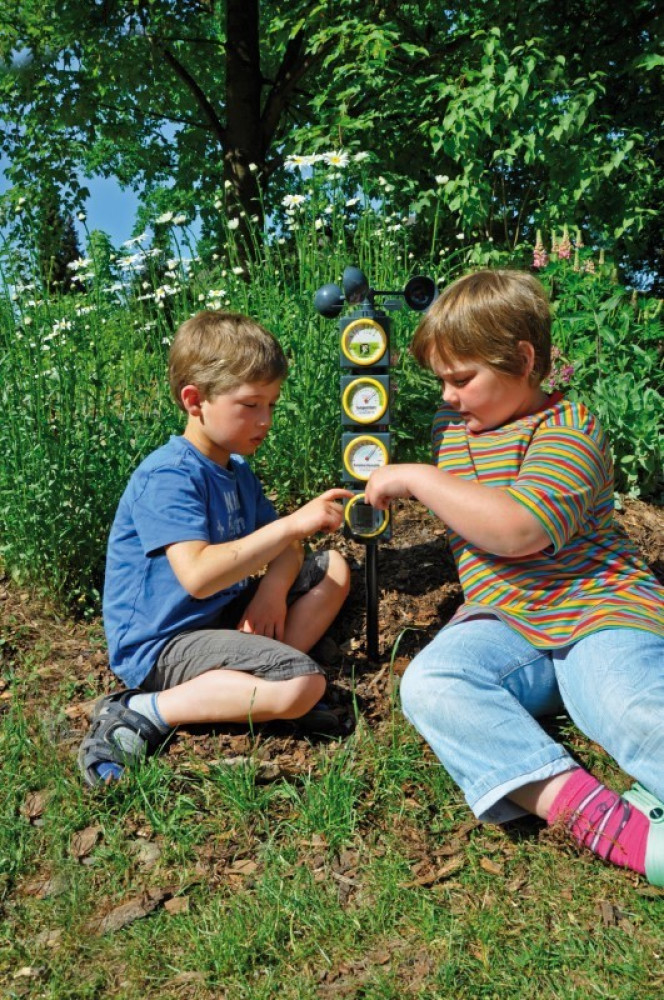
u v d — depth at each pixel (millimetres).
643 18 7277
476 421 1970
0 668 2426
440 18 8117
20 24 9539
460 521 1779
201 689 1950
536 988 1403
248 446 2121
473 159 5746
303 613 2295
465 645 1788
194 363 2039
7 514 2742
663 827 1579
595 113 6363
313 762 1935
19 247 3092
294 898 1587
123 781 1875
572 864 1662
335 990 1410
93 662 2459
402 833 1761
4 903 1631
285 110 9414
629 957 1451
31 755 2037
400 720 2082
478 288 1858
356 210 4199
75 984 1443
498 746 1676
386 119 7062
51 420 2941
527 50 6422
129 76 9180
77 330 3145
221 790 1853
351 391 2072
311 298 3236
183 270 3486
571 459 1816
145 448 2924
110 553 2182
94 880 1676
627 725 1634
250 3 8641
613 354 3672
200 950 1484
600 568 1868
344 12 7074
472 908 1570
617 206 6578
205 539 2006
